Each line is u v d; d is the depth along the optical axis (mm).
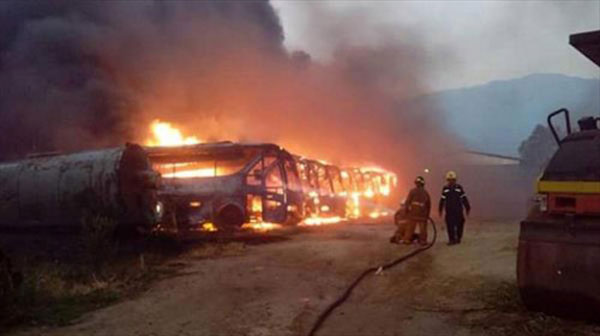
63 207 12742
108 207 12398
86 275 8867
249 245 12977
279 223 15539
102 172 12492
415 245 12023
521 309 6105
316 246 12266
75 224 12711
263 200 15242
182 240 13281
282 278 8539
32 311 6629
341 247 11953
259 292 7598
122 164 12633
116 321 6289
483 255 9758
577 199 5461
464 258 9688
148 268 9586
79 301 7246
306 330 5727
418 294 7172
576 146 5684
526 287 5770
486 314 6035
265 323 6027
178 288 8055
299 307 6652
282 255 11039
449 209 11977
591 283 5285
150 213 13070
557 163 5707
